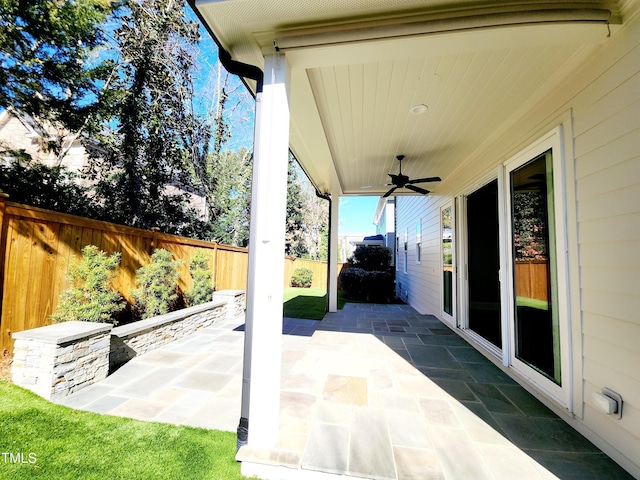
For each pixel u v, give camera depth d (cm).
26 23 379
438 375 307
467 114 303
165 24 605
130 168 566
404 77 243
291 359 349
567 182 229
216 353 367
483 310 538
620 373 180
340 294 1012
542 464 177
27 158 398
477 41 181
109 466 169
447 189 547
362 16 171
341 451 183
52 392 240
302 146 389
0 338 269
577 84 220
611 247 188
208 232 821
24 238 289
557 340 239
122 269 407
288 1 159
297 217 1600
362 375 304
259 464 171
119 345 326
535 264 274
